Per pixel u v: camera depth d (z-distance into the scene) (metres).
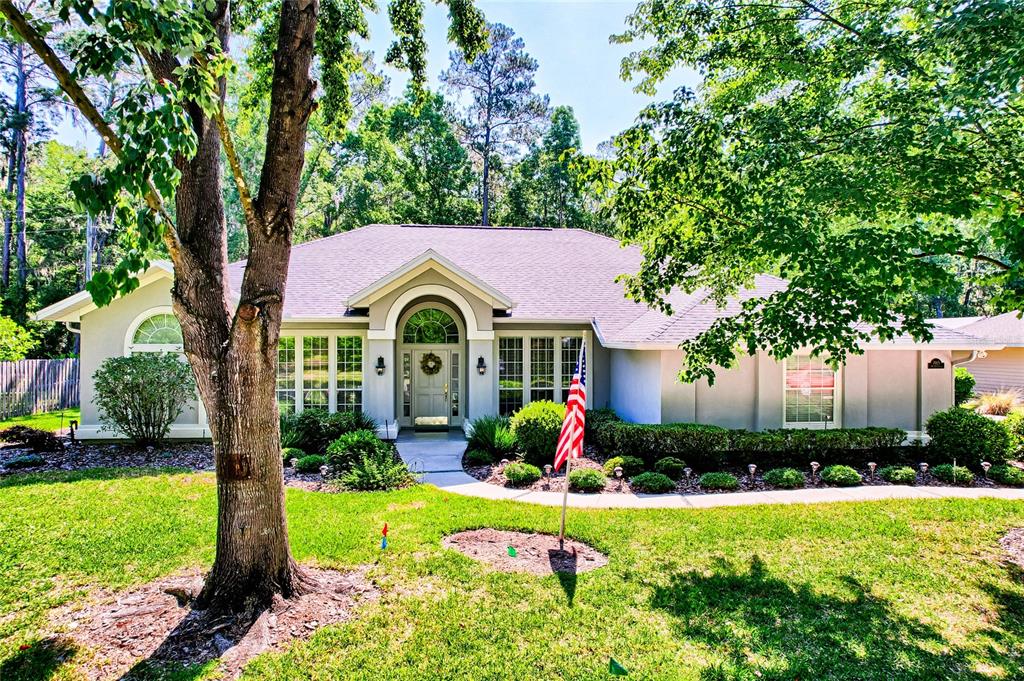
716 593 6.66
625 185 7.74
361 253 19.50
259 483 6.07
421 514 9.27
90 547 7.73
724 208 7.25
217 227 6.05
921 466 12.27
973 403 23.94
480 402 16.16
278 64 5.65
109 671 4.98
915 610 6.36
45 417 22.14
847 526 8.98
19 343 15.91
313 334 16.33
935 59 6.75
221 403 5.94
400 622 5.86
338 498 10.20
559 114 45.25
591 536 8.39
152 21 4.06
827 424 14.18
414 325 17.91
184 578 6.79
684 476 11.94
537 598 6.45
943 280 6.01
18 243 34.12
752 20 7.81
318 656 5.25
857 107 7.69
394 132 42.66
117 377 13.31
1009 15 5.29
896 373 14.56
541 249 21.20
